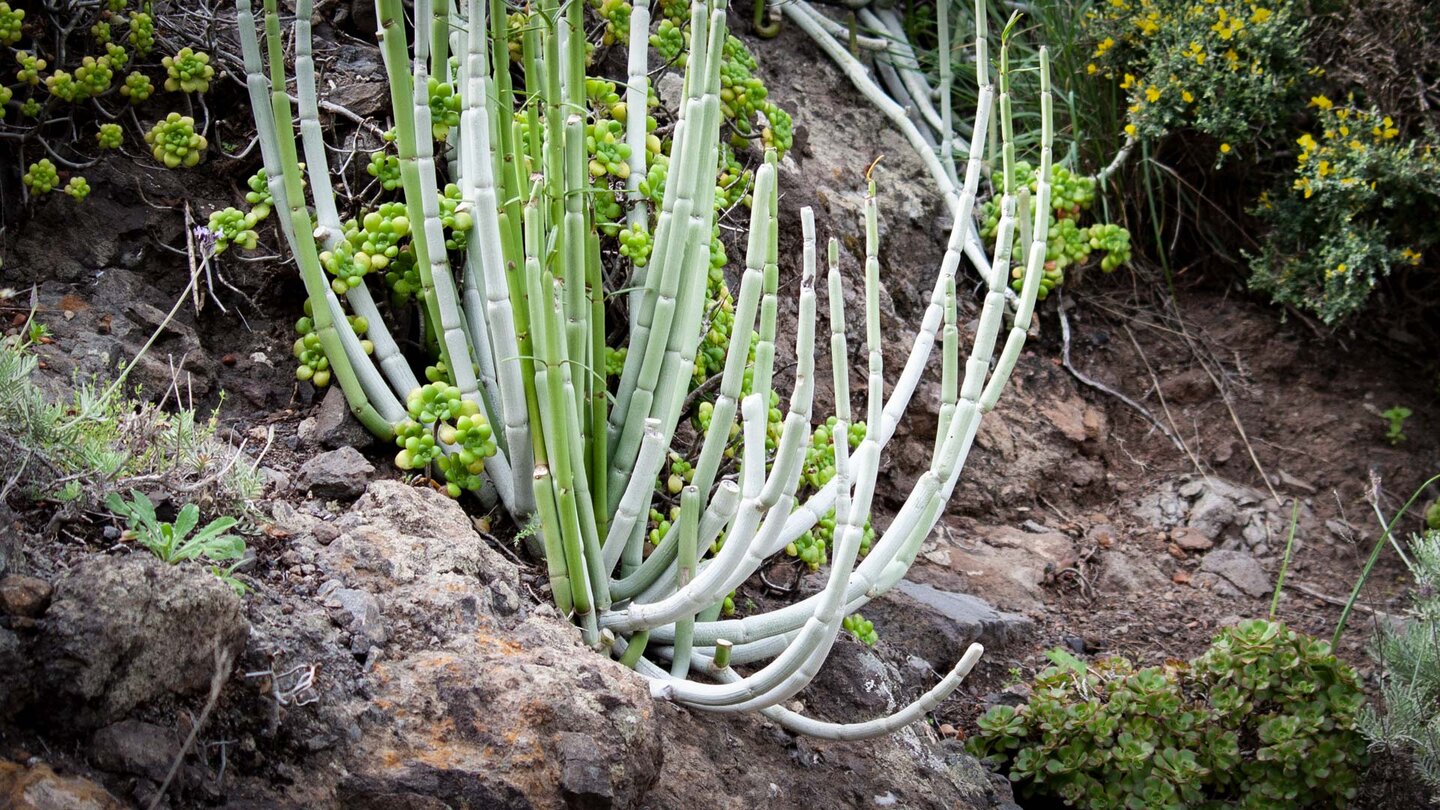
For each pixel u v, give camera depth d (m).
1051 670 3.17
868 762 2.67
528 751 1.98
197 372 2.69
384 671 2.04
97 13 2.92
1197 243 4.79
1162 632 3.61
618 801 2.01
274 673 1.90
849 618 2.98
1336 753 2.94
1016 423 4.11
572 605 2.42
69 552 1.93
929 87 4.68
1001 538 3.83
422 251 2.53
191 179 2.94
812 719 2.71
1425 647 3.11
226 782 1.81
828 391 3.72
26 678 1.66
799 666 2.29
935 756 2.87
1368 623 3.77
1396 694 3.00
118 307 2.70
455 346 2.52
